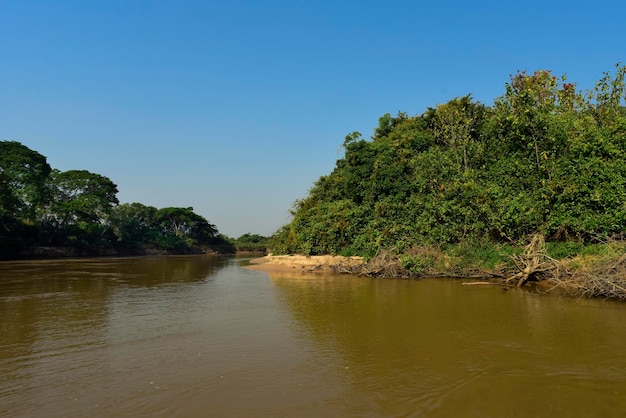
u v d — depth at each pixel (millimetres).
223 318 12844
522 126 23125
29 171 62656
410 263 22688
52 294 18391
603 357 8266
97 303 15867
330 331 10852
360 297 16375
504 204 21578
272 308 14461
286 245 36969
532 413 5898
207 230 108438
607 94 26000
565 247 18766
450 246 23469
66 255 65938
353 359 8484
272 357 8719
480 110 33125
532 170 22312
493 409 6031
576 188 18984
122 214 90500
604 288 14367
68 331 11203
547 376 7289
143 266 39844
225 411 6074
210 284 22469
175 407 6230
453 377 7336
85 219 71125
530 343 9289
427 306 13930
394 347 9250
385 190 29203
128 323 12188
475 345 9211
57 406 6328
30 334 10875
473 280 20609
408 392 6711
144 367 8156
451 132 31438
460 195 23812
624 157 18656
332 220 30875
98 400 6539
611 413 5859
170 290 19844
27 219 61656
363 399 6461
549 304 13797
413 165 28828
